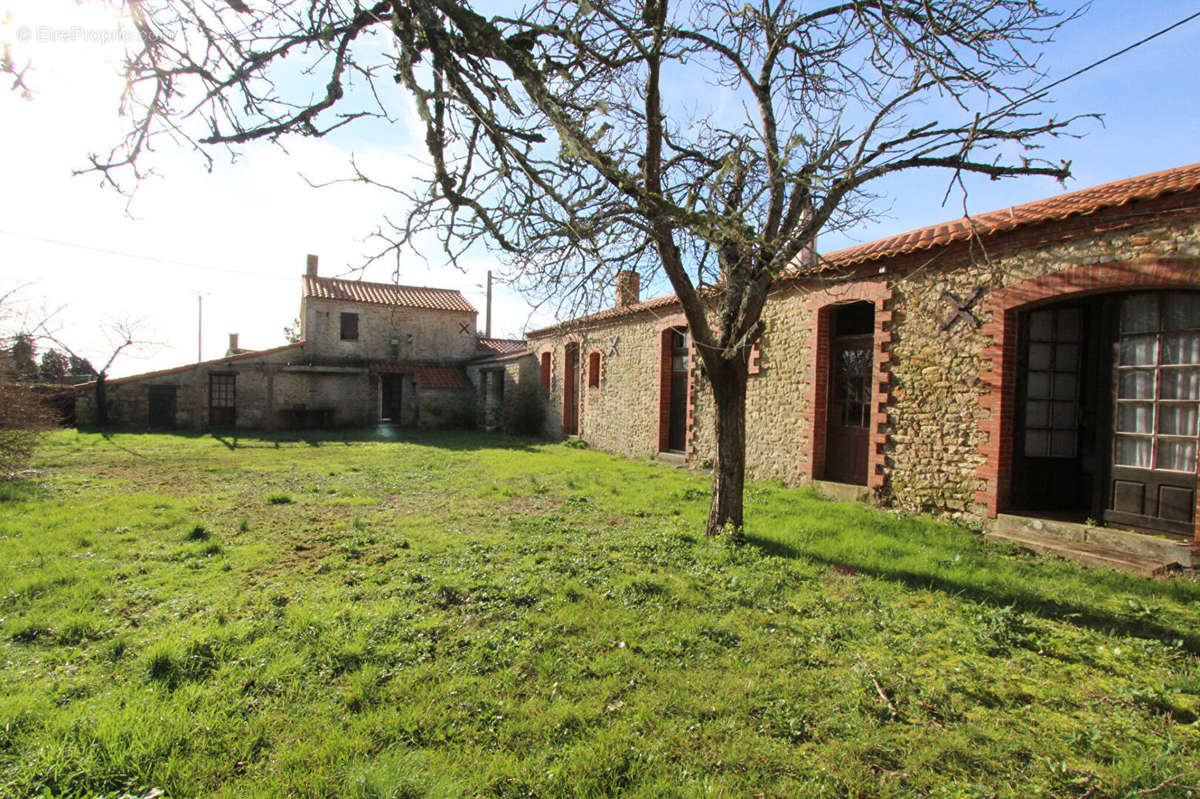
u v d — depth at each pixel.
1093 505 6.54
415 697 3.23
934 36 4.36
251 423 22.14
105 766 2.55
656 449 14.02
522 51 2.81
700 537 6.46
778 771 2.70
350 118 2.90
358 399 24.17
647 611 4.43
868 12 4.66
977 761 2.79
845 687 3.41
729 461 6.47
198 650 3.64
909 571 5.46
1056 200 7.63
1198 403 5.77
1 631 3.92
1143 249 5.76
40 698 3.07
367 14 2.61
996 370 7.03
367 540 6.39
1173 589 5.05
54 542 6.02
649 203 2.85
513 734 2.93
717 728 3.00
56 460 12.72
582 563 5.53
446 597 4.67
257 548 6.02
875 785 2.62
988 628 4.16
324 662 3.59
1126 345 6.31
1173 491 5.91
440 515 7.81
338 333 23.97
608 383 16.20
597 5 3.04
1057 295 6.44
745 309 5.99
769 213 5.74
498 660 3.64
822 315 9.69
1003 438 7.00
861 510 7.95
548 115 2.45
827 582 5.21
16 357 11.30
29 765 2.48
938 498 7.68
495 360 22.61
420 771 2.61
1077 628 4.31
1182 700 3.30
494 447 17.19
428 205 3.43
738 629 4.18
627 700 3.24
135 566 5.36
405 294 26.27
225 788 2.48
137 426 20.61
